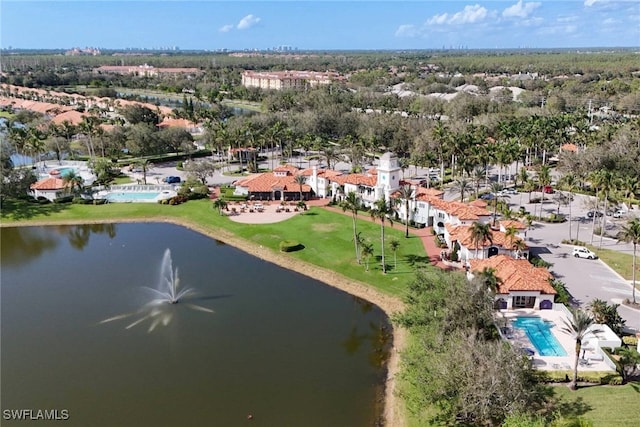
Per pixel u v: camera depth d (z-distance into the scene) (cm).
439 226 10856
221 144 17700
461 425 4931
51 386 5966
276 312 7788
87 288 8712
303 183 13475
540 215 11550
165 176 16175
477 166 14312
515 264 7756
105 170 15300
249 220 11906
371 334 7144
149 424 5303
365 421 5341
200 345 6856
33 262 9988
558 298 7269
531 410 4862
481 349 4928
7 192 12888
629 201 11800
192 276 9156
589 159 13388
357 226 11262
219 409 5544
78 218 12431
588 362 5862
